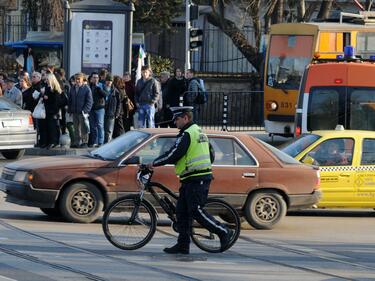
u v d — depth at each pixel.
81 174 41.53
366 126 65.69
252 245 38.38
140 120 71.50
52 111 68.69
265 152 43.41
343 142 48.59
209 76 110.88
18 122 65.19
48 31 108.31
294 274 31.86
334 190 47.97
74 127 68.88
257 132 95.19
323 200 47.88
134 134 43.41
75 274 30.05
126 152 42.06
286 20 117.56
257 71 112.62
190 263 33.12
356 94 65.62
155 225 35.44
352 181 48.12
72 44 76.06
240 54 126.81
